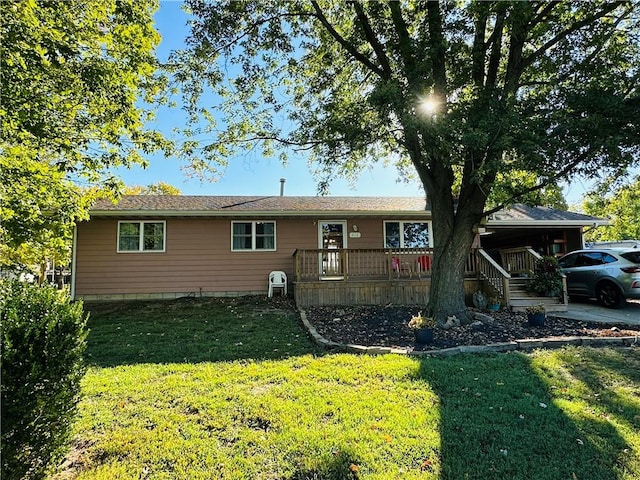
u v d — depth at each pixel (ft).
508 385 13.79
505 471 8.69
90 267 37.65
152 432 10.37
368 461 9.00
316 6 25.68
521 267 38.47
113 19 19.62
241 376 14.94
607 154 19.51
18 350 7.36
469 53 24.85
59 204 21.39
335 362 16.66
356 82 31.94
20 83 16.63
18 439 7.28
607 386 13.87
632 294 30.25
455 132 19.51
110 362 17.40
